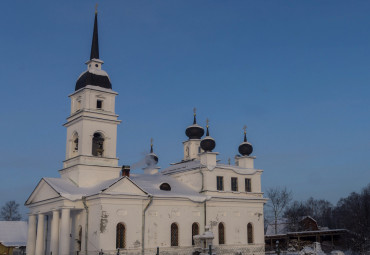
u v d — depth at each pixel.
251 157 67.19
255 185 65.75
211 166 61.16
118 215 50.25
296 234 75.88
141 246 51.16
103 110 59.59
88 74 60.12
